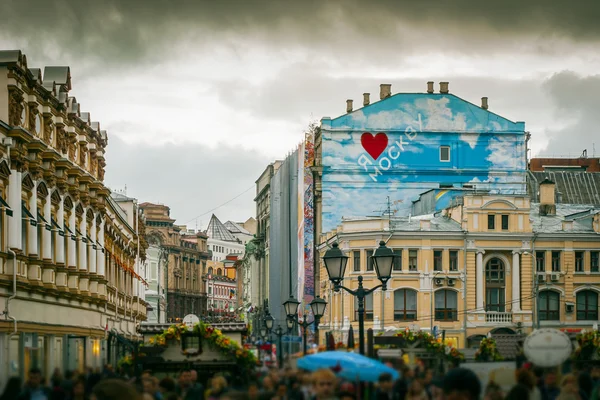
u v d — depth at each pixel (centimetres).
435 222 10431
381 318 10112
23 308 4888
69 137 6072
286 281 13425
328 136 11938
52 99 5584
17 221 4772
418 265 10200
